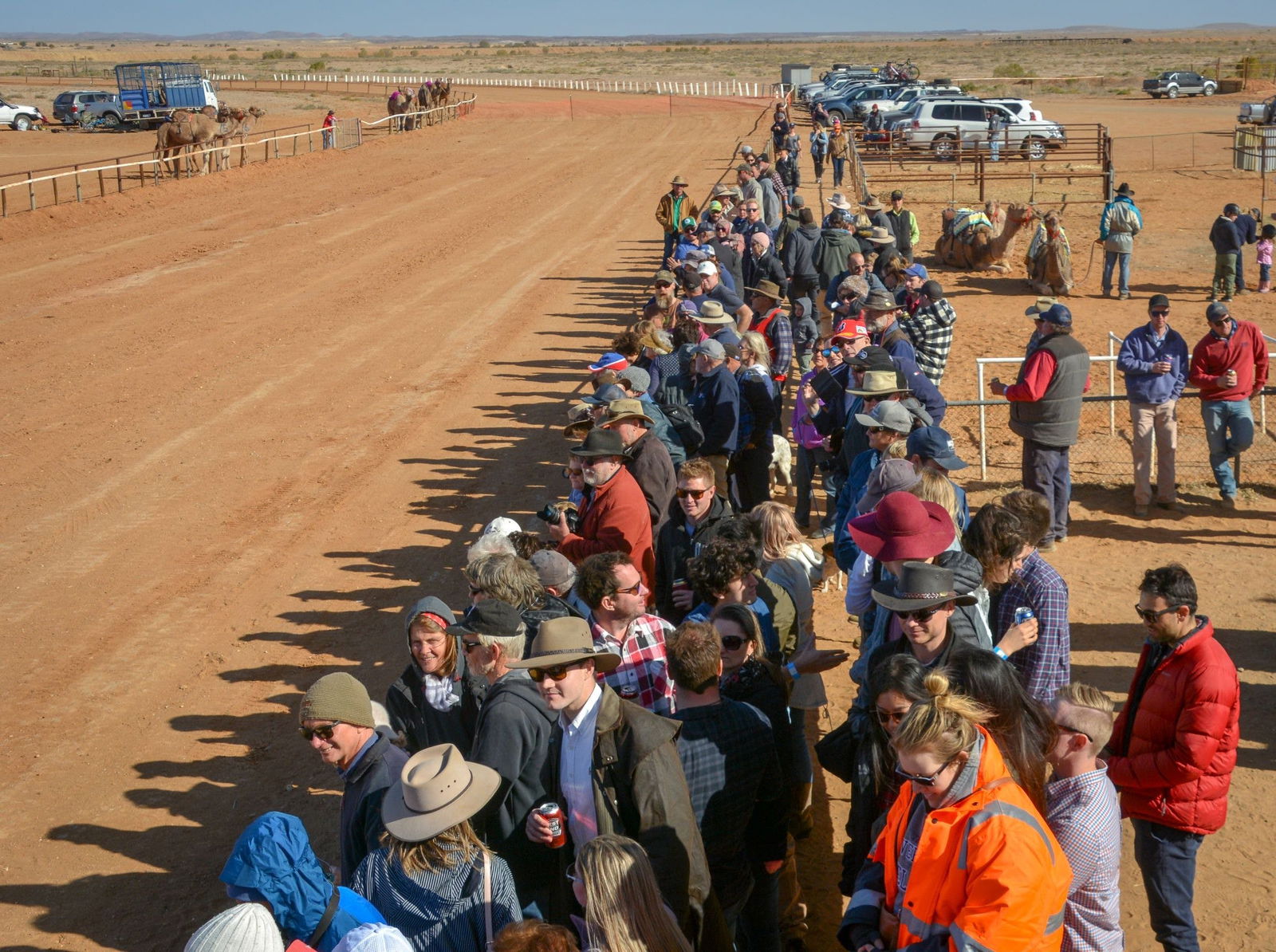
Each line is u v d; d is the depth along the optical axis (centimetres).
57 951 570
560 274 2433
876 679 386
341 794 700
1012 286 2256
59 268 2550
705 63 15575
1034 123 4044
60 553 1097
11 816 687
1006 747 377
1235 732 482
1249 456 1237
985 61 14625
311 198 3566
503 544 670
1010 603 496
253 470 1316
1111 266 2109
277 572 1043
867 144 4188
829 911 568
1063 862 331
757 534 605
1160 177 3647
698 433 873
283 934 370
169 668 869
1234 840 618
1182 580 479
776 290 1205
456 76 11112
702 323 1046
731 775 441
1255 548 1010
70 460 1358
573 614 599
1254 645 827
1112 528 1070
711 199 2162
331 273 2478
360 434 1442
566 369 1725
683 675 440
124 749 758
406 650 884
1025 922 315
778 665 550
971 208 3095
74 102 5559
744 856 469
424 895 396
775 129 3841
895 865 360
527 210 3312
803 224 1584
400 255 2672
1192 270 2331
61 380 1702
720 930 425
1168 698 483
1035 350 970
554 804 432
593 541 665
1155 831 490
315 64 11706
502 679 489
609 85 9050
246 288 2341
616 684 538
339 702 460
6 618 965
